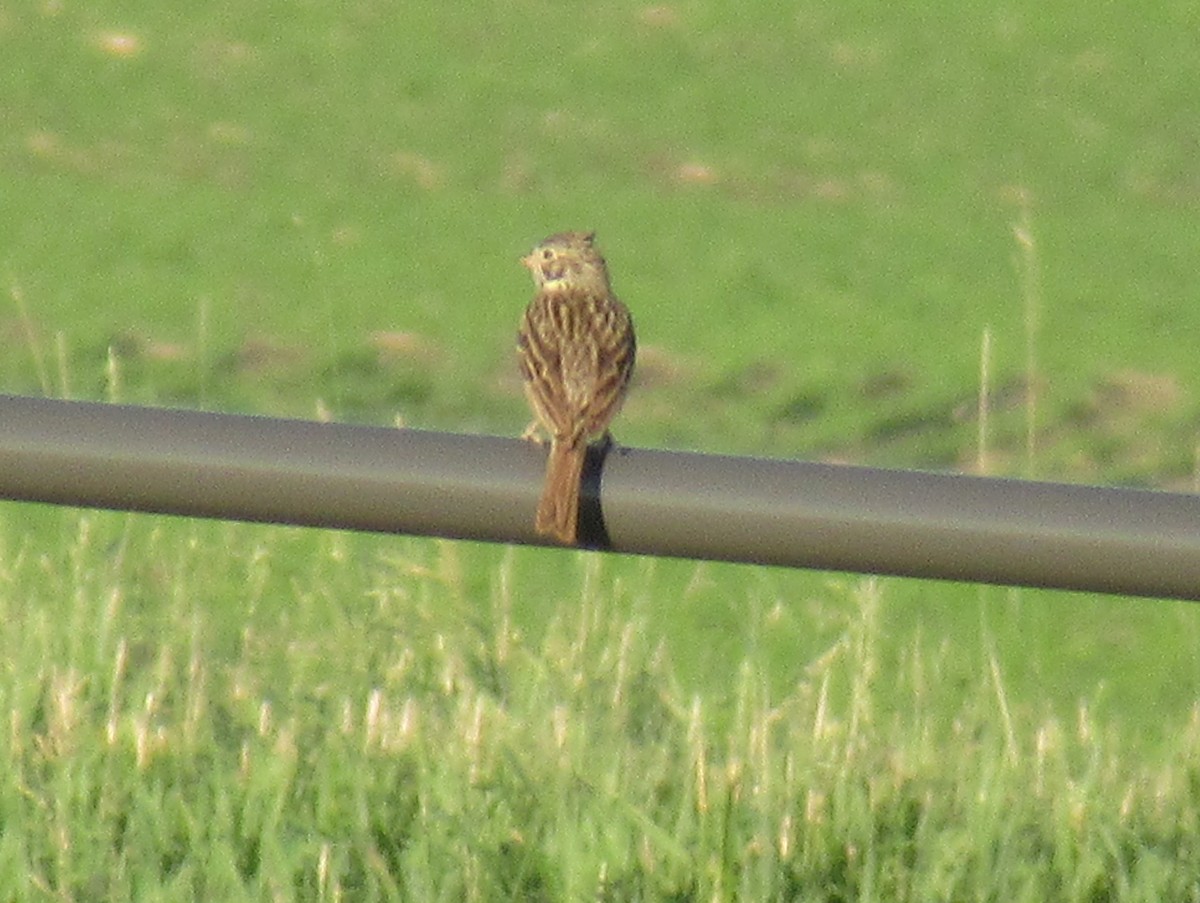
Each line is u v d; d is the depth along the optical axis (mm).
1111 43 40312
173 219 29641
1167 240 30500
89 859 7371
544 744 7812
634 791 7746
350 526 5277
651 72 38781
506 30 40375
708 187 33125
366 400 22797
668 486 5219
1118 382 23859
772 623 10602
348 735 7859
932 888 7312
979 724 8586
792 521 5129
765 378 23906
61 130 34062
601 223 30797
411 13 40812
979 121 36875
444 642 8562
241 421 5258
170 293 26266
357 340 24734
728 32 40688
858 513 5137
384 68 38344
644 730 8234
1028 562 5102
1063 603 15164
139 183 31484
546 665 8422
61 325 24688
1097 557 5090
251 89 36875
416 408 22703
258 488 5246
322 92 36906
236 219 29922
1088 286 27844
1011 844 7406
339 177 32625
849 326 25922
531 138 35375
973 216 31766
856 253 29406
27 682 8312
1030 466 10969
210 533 10891
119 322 24953
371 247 28938
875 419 22625
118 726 7973
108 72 37062
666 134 35875
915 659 9172
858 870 7375
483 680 8281
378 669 8562
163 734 7961
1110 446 21844
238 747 8094
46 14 39406
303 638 9070
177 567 9742
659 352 24719
